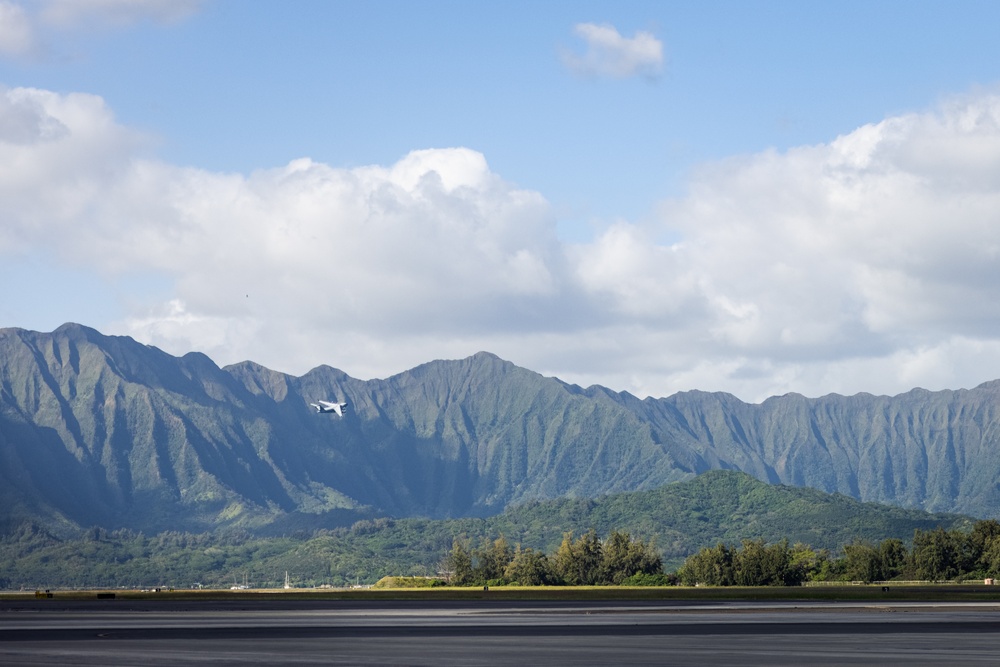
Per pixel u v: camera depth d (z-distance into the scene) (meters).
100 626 101.31
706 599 172.25
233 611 138.00
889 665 61.69
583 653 69.06
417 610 135.25
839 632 85.75
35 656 69.25
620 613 121.62
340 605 160.12
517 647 73.56
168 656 68.81
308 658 67.00
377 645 75.81
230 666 62.88
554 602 164.50
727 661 64.12
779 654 67.94
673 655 67.69
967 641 76.81
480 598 195.12
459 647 73.81
